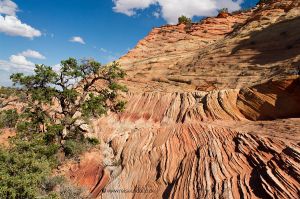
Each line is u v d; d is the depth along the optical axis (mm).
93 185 19797
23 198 12109
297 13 35438
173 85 35094
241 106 20422
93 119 30672
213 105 22250
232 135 15594
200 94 25828
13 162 13141
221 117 20906
